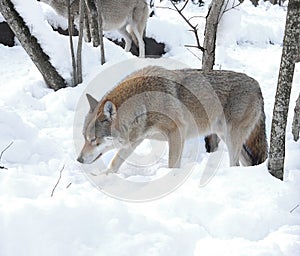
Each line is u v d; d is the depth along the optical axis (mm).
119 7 10812
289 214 3957
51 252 2959
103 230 3191
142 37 11383
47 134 6223
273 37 14102
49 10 10992
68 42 8469
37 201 3305
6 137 5375
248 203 4086
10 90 7648
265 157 5820
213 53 6883
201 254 3180
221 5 6672
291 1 4316
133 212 3490
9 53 9797
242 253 3162
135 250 3039
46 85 8188
